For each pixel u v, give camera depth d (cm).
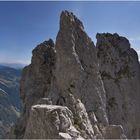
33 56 10100
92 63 8356
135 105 10025
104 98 8162
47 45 10100
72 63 7619
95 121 7200
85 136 5969
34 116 5206
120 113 9575
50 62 9750
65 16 8306
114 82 9969
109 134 6425
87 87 7719
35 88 9494
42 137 4972
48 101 6712
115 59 10300
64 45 7875
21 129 8525
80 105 7050
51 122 4997
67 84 7475
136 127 9750
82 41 8419
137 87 10444
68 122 5172
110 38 10619
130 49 10862
